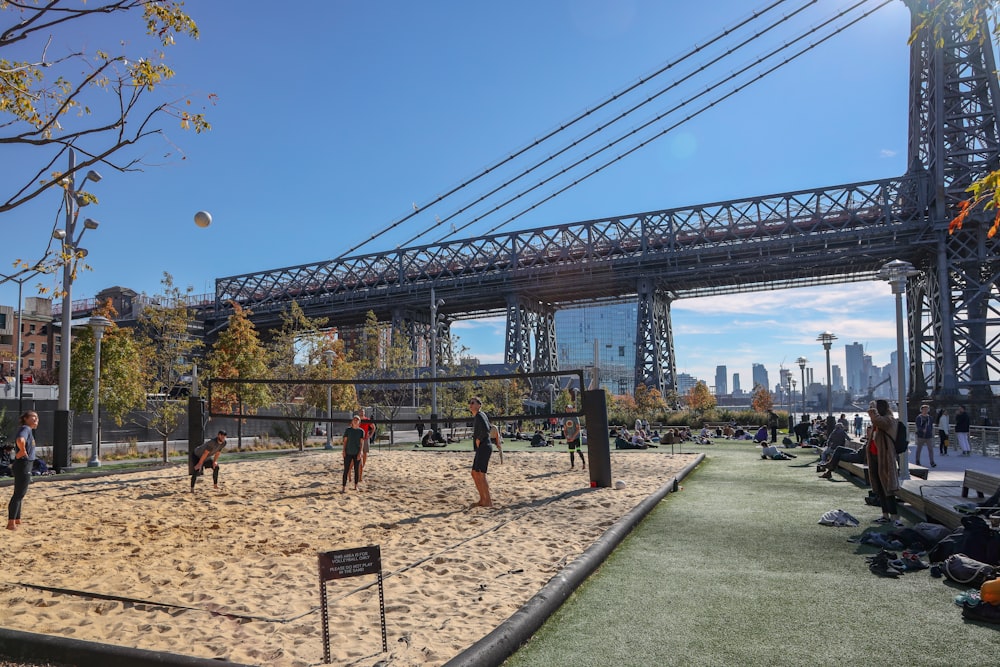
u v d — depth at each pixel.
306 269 102.75
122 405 26.59
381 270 97.31
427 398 53.88
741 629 4.82
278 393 36.84
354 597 5.74
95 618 5.27
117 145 7.12
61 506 11.86
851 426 45.69
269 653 4.34
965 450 22.66
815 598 5.58
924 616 5.07
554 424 58.00
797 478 16.02
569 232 87.12
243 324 37.53
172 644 4.58
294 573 6.69
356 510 11.25
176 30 7.25
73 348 26.83
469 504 11.84
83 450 26.08
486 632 4.73
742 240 79.00
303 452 28.31
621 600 5.59
